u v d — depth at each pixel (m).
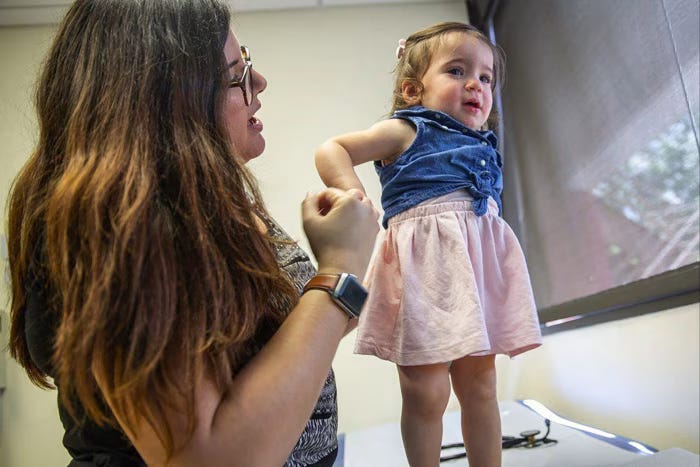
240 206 0.49
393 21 2.18
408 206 0.78
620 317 1.24
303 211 0.54
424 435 0.73
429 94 0.86
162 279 0.40
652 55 1.13
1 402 1.76
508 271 0.81
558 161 1.62
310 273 0.72
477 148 0.82
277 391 0.41
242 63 0.66
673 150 1.07
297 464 0.57
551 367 1.64
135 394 0.37
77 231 0.42
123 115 0.47
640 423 1.17
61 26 0.57
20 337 0.54
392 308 0.75
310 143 2.05
